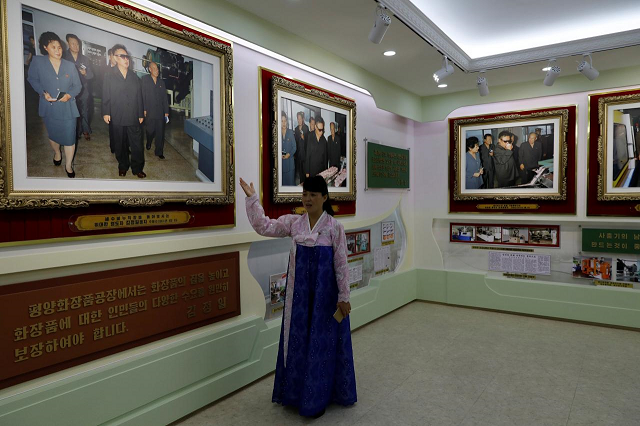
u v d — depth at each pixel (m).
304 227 3.04
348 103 4.79
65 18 2.35
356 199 5.19
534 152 5.60
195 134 3.09
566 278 5.55
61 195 2.31
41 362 2.28
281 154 3.90
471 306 6.11
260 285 3.78
